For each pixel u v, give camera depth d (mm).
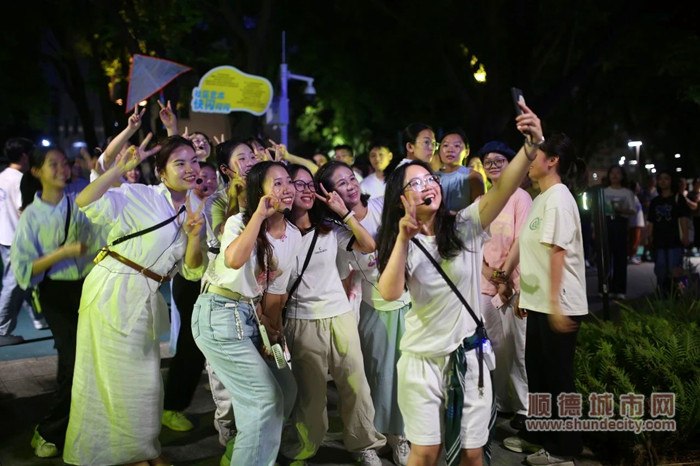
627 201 10430
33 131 26344
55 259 4215
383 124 20516
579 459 4570
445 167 5488
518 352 5043
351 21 16062
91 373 3965
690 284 9000
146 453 4055
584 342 5672
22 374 6012
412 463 3398
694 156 26969
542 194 4457
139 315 3979
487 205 3336
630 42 16078
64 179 4484
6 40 16297
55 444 4457
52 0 16359
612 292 9984
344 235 4184
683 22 15055
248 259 3650
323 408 4191
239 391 3682
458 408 3291
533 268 4461
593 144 26828
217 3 13805
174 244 4082
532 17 12273
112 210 3900
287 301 4109
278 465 4312
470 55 15812
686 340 5023
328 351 4121
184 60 12922
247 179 3736
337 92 19531
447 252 3268
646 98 23766
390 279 3168
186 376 4934
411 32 15578
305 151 26984
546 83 19094
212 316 3730
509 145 12430
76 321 4484
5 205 7117
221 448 4656
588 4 14875
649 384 4875
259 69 12844
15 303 6914
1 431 4855
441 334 3326
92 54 17812
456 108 20938
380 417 4363
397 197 3340
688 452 4637
